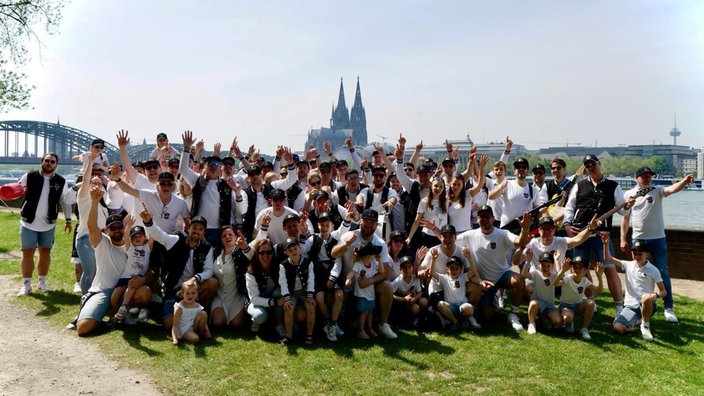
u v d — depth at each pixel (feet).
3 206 70.13
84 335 20.03
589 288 21.57
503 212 28.09
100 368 17.10
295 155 30.30
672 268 34.14
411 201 26.50
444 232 22.45
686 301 27.50
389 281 21.38
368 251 20.62
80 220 23.89
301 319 20.43
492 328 22.47
